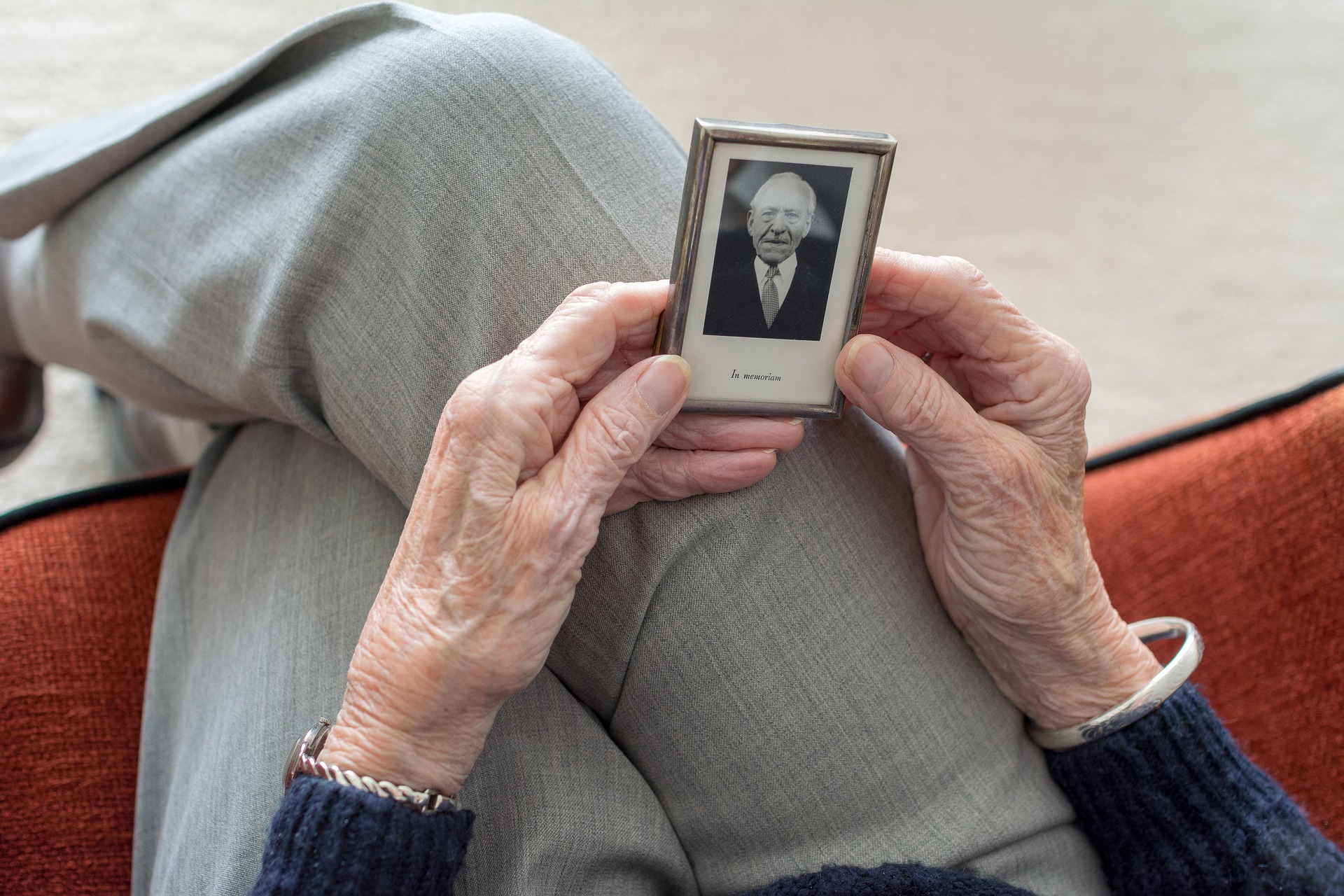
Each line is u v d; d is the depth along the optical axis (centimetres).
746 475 79
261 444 91
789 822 82
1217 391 172
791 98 188
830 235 76
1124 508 98
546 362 76
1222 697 93
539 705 83
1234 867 82
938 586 85
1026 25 212
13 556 92
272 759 82
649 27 191
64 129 94
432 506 76
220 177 84
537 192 80
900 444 89
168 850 83
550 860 80
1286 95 211
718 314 77
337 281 81
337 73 82
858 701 82
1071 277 180
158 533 94
